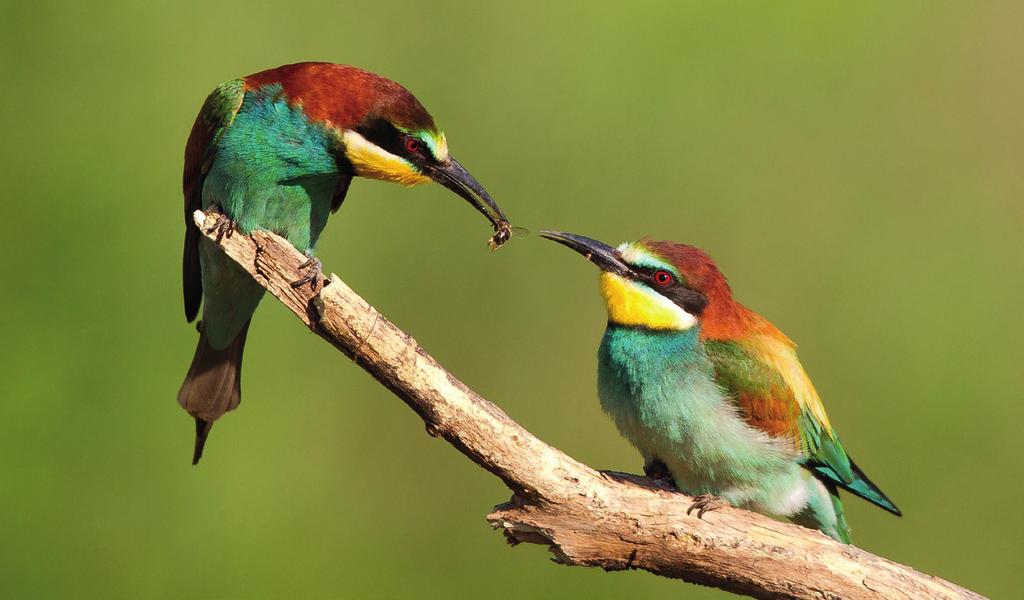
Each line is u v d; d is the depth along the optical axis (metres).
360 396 12.17
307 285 7.02
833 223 13.66
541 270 12.71
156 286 12.02
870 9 14.34
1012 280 13.84
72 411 11.47
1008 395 13.44
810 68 14.02
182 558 11.33
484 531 11.88
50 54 12.62
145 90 12.72
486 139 13.11
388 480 11.98
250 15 13.15
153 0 12.97
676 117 13.52
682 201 13.38
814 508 9.08
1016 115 14.28
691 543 7.12
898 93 14.14
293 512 11.71
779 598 7.14
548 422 12.45
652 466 9.03
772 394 8.64
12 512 11.08
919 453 13.30
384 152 8.28
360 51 13.25
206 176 8.54
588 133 13.22
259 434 11.92
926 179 14.02
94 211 12.15
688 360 8.61
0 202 12.07
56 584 11.03
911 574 7.00
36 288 11.80
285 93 8.19
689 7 13.68
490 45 13.34
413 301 12.58
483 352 12.54
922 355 13.52
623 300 8.72
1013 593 12.46
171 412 11.66
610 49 13.48
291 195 8.42
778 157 13.68
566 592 11.69
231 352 9.12
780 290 13.55
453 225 12.72
